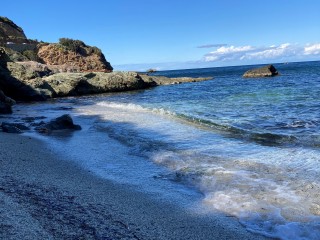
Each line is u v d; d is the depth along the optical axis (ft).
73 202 19.93
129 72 154.81
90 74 144.15
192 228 17.48
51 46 239.30
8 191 20.62
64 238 15.01
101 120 57.11
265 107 64.03
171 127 47.34
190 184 24.57
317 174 24.99
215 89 123.75
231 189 22.93
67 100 109.60
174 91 127.75
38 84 117.39
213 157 31.07
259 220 18.31
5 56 121.70
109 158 32.40
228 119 52.49
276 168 26.89
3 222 15.85
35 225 15.97
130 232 16.47
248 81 160.97
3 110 69.26
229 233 16.98
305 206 19.57
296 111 56.80
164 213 19.36
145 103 86.79
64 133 46.26
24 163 28.91
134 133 43.83
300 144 34.94
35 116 65.36
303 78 152.97
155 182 25.26
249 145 35.60
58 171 27.50
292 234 16.71
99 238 15.39
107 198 21.36
